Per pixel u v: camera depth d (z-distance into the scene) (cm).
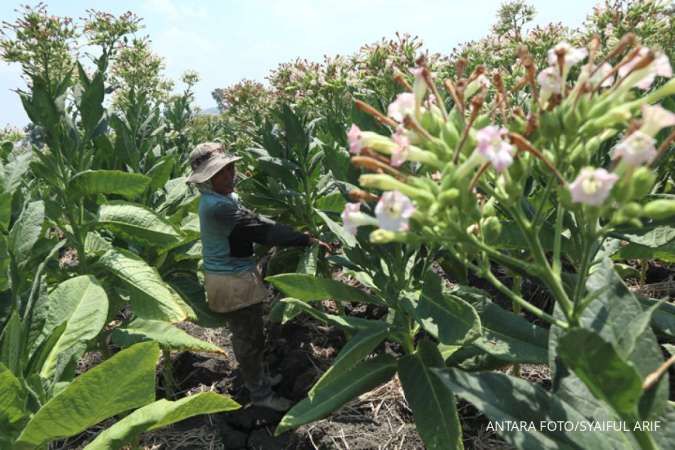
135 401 216
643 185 144
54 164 385
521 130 176
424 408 252
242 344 354
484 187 172
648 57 149
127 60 716
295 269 465
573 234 283
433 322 241
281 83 637
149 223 392
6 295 269
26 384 223
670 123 140
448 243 179
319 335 436
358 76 527
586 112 162
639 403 155
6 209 314
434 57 535
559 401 178
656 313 278
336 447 306
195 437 355
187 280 425
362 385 278
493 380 183
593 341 126
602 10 490
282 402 363
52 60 449
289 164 421
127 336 356
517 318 258
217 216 338
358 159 164
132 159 469
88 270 394
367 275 332
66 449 348
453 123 184
